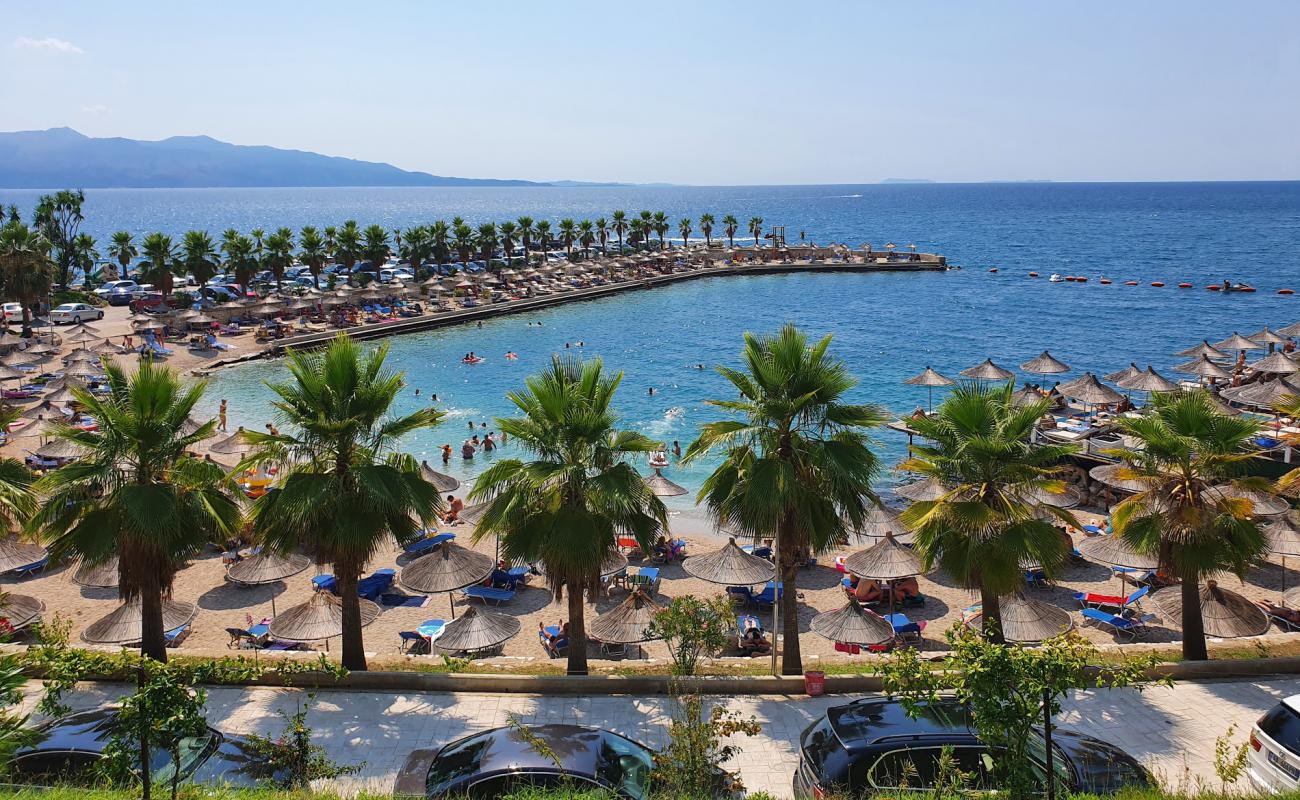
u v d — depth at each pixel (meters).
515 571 26.94
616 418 17.03
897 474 38.59
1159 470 17.34
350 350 16.72
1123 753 11.77
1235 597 19.16
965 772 10.20
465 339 77.19
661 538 26.05
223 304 79.00
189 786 10.34
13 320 74.25
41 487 15.69
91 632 19.67
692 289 110.56
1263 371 43.16
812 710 15.26
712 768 11.47
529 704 15.63
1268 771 11.30
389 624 24.33
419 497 16.47
